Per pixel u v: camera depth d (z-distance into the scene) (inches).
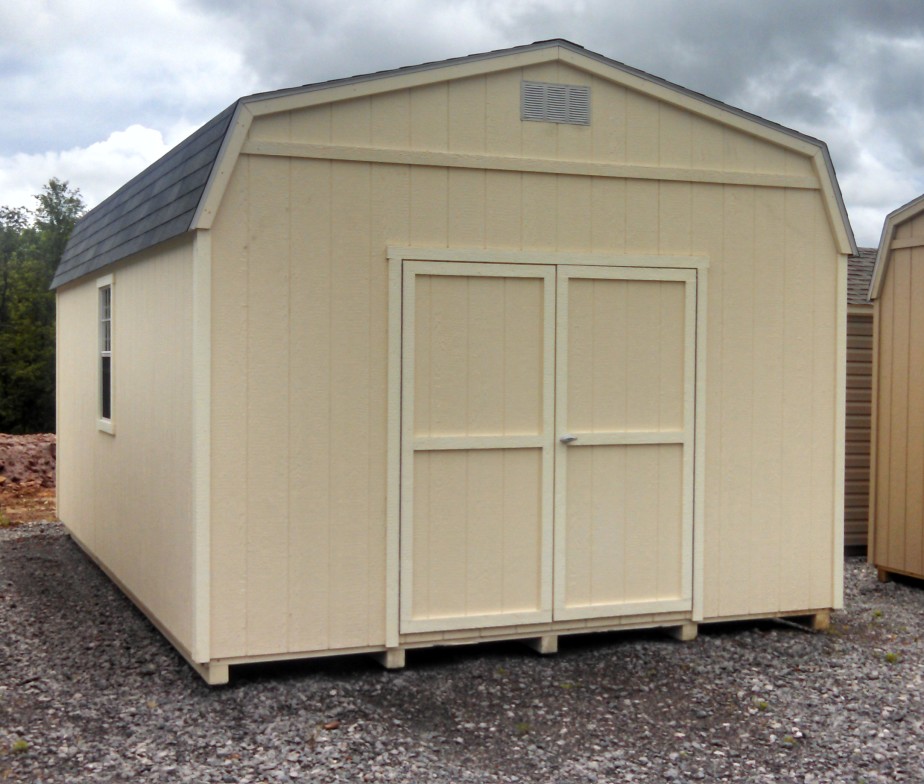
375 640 237.1
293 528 230.1
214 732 201.9
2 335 1134.4
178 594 239.9
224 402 224.2
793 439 274.2
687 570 263.6
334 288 232.7
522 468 249.4
